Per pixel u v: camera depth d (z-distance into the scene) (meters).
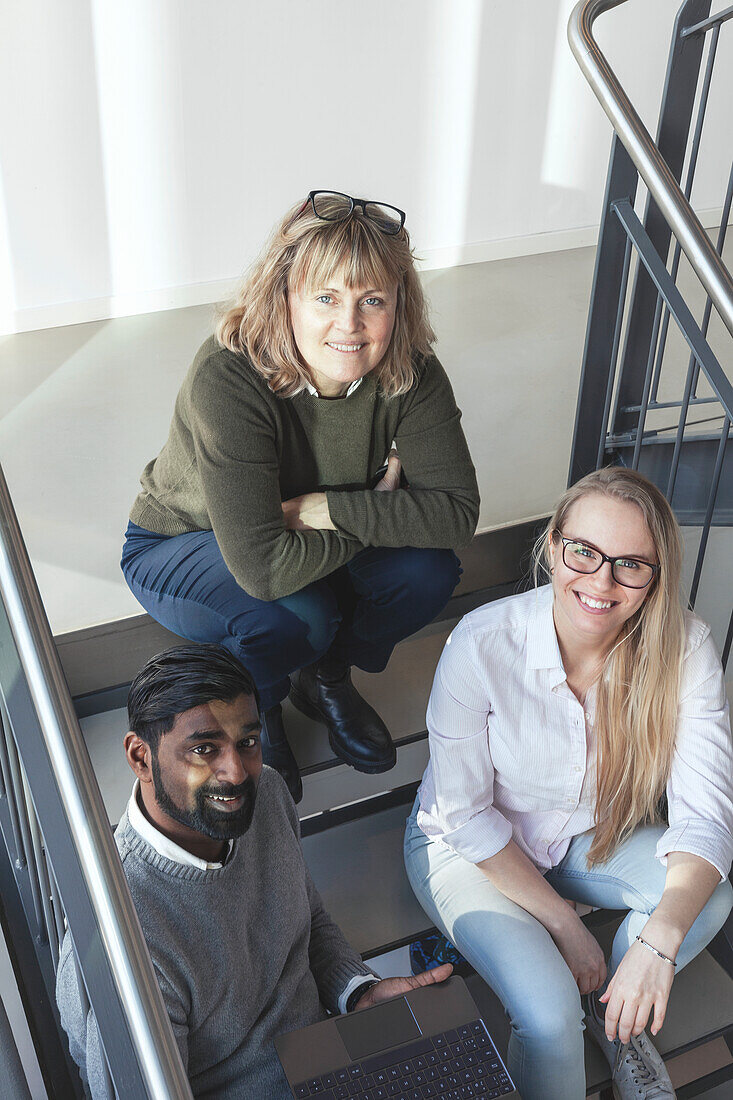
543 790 1.70
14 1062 1.63
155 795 1.36
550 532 1.61
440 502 1.77
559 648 1.62
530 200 3.95
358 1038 1.45
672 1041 1.80
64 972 1.32
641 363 2.31
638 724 1.64
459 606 2.25
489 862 1.67
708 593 2.39
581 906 2.24
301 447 1.73
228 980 1.41
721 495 2.27
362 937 1.78
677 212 1.68
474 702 1.64
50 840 1.07
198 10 3.21
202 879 1.38
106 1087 1.27
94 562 2.27
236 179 3.50
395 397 1.74
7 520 1.12
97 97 3.21
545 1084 1.56
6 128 3.16
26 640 1.06
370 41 3.45
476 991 1.90
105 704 1.98
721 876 1.63
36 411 2.97
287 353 1.61
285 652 1.73
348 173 3.65
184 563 1.76
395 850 1.95
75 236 3.38
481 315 3.54
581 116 3.85
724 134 4.11
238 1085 1.44
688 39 1.94
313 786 1.92
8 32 3.04
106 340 3.39
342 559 1.71
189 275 3.59
